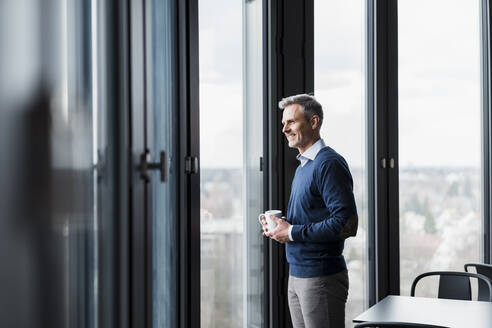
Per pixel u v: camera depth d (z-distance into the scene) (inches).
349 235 106.0
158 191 77.4
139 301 57.3
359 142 164.7
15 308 42.9
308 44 140.9
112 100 53.1
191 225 105.0
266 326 132.5
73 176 49.2
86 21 52.4
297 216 112.1
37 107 45.1
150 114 62.0
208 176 114.8
